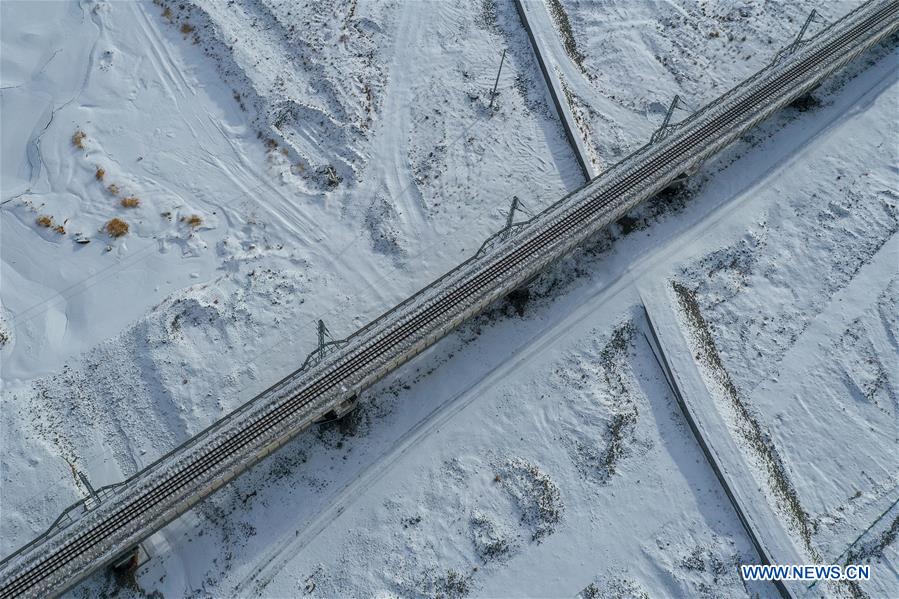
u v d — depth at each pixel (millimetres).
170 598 41406
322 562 42906
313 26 62562
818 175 58906
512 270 48781
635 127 60125
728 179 58062
